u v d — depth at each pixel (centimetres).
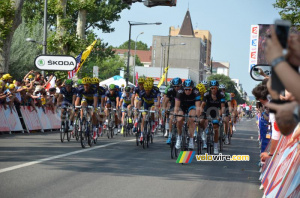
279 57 233
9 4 2711
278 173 691
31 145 1581
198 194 815
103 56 6544
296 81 229
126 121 2362
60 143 1739
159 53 18962
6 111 2073
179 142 1377
